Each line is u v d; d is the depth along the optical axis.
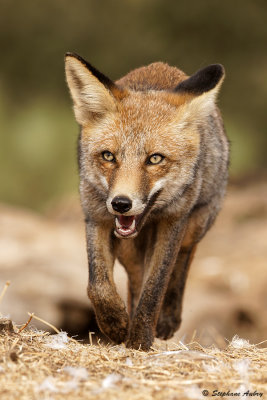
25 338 6.28
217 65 7.77
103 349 6.36
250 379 5.49
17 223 17.94
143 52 35.44
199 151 7.57
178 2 35.78
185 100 7.56
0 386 5.08
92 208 7.45
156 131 7.25
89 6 36.72
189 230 8.34
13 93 37.12
